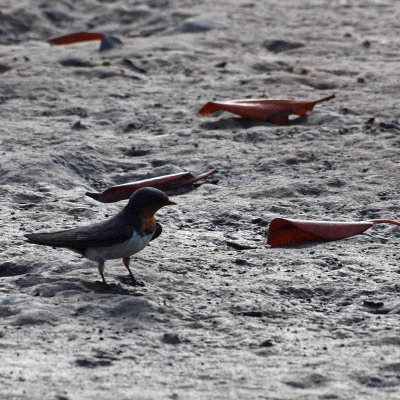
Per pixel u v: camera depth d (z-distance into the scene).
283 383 6.60
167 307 8.40
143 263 9.93
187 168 15.02
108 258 8.91
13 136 16.94
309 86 22.23
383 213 12.00
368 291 8.95
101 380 6.63
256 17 34.56
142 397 6.27
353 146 15.87
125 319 8.07
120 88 22.03
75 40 30.59
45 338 7.57
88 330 7.76
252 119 18.22
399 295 8.82
